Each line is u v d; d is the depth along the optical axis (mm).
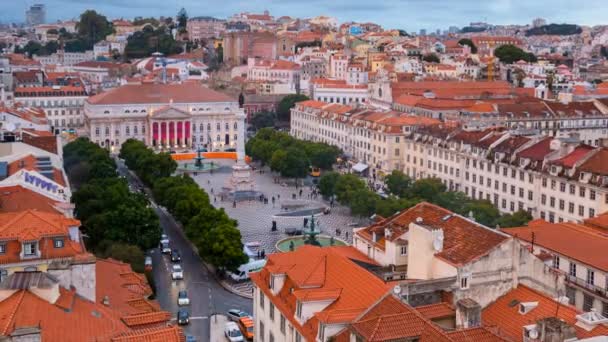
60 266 91938
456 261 101938
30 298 81000
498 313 99438
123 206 184375
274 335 112688
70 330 79000
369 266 119125
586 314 89750
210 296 172500
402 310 86000
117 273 114438
